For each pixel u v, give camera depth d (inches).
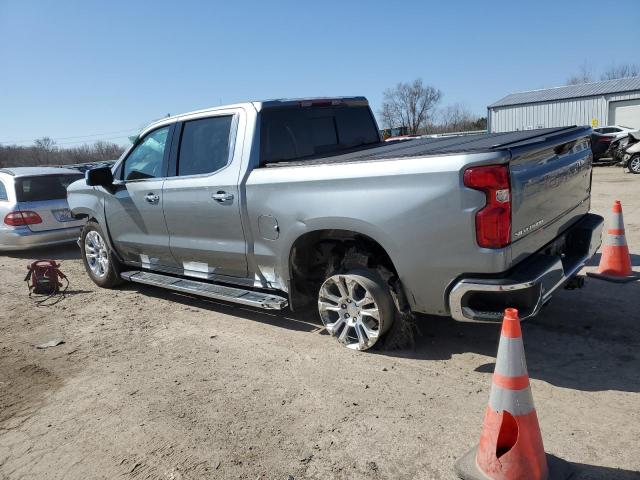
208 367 169.6
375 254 165.2
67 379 169.8
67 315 235.8
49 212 376.5
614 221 220.7
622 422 122.4
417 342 174.7
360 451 119.4
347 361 164.9
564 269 158.6
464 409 132.7
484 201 130.3
